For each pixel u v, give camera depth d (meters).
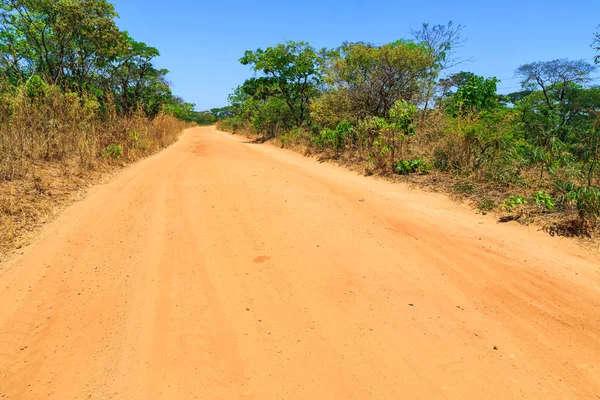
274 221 5.64
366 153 11.98
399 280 3.95
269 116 24.48
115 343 2.95
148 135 14.74
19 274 3.89
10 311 3.31
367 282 3.90
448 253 4.63
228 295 3.63
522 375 2.66
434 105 13.25
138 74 28.34
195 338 3.01
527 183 6.90
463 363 2.77
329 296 3.63
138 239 4.89
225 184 7.95
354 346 2.94
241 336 3.04
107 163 9.27
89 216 5.57
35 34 17.34
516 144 8.34
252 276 4.00
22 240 4.60
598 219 5.20
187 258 4.39
